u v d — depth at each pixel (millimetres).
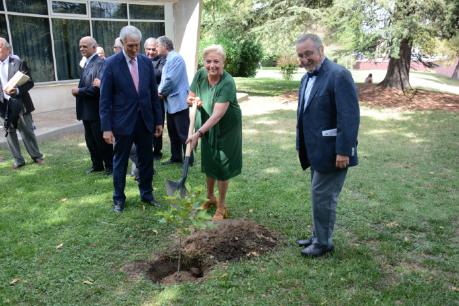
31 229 3818
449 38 12086
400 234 3771
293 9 12703
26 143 5785
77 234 3721
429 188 4945
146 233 3750
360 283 2955
